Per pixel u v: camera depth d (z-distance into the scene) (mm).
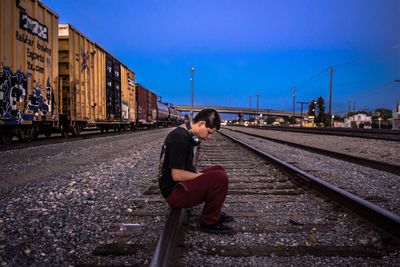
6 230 3953
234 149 14641
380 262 2979
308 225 3949
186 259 3018
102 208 4930
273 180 6918
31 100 13844
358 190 6320
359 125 107188
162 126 62938
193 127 3854
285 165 7680
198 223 4078
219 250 3207
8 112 12188
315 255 3119
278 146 17766
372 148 15961
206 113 3805
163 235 3076
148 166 9414
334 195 4867
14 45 12500
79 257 3170
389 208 4965
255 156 11633
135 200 5301
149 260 3006
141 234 3730
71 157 11188
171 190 3873
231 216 4176
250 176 7500
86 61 20750
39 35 14492
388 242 3348
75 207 4980
